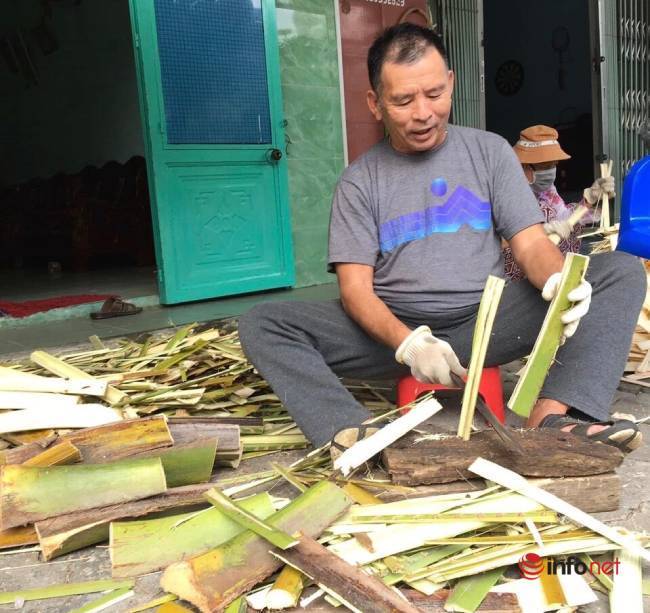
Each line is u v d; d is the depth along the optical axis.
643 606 1.18
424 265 1.94
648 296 2.87
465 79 6.66
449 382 1.52
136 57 4.45
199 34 4.62
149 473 1.46
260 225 5.08
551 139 2.97
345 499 1.39
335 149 5.56
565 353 1.75
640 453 1.84
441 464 1.48
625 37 7.39
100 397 2.09
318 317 1.91
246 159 4.94
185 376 2.37
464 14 6.56
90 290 5.57
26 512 1.39
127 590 1.29
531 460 1.45
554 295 1.48
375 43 1.81
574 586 1.20
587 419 1.71
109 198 7.57
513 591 1.20
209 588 1.17
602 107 7.30
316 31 5.33
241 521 1.32
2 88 9.98
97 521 1.42
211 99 4.73
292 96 5.26
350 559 1.26
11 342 3.81
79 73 9.20
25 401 1.99
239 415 2.20
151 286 5.55
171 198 4.63
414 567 1.24
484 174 1.95
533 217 1.86
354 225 1.95
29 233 8.27
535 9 10.32
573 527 1.34
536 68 10.52
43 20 9.32
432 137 1.83
